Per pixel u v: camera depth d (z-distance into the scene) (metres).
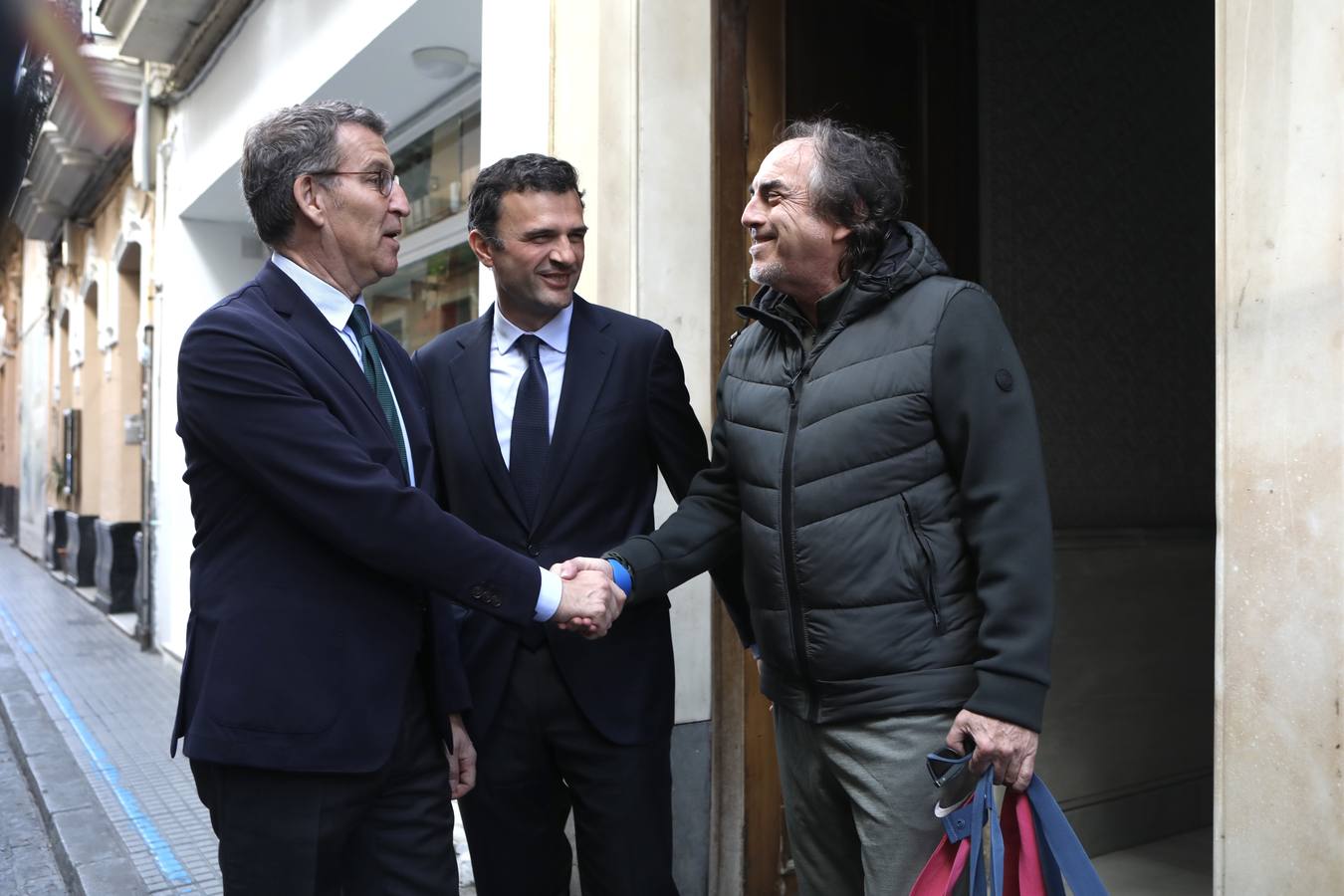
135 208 8.73
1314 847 1.34
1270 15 1.40
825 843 1.81
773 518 1.70
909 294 1.62
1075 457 3.73
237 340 1.58
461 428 2.06
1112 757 3.52
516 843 2.04
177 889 3.27
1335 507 1.33
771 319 1.73
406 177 5.65
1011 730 1.47
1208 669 3.79
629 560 1.88
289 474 1.55
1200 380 4.12
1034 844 1.47
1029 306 3.63
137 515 9.92
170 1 5.85
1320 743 1.34
